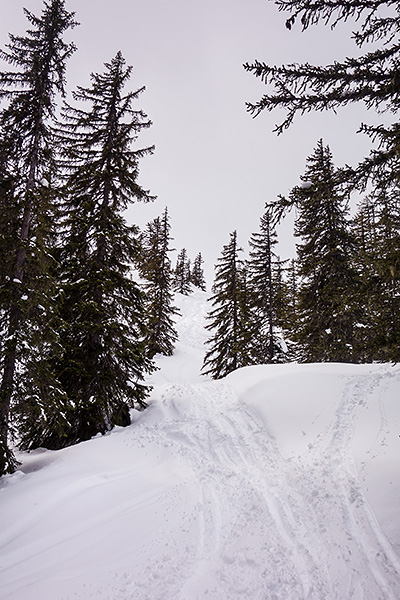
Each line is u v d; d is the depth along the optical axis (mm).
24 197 9164
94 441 10680
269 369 15641
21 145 9898
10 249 8883
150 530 5793
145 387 13523
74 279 12461
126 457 9797
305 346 18922
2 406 8094
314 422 9547
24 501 6555
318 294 17797
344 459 7281
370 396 10023
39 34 10055
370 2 4730
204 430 11164
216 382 17219
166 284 31531
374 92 4969
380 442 7488
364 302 7352
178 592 4180
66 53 10141
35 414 8852
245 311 23797
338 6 4824
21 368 8836
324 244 17547
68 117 12891
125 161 12969
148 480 8133
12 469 8445
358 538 4883
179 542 5363
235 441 9961
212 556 4914
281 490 6730
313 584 4141
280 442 9195
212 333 44938
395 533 4785
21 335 8625
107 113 13789
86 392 11305
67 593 4273
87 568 4801
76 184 12906
